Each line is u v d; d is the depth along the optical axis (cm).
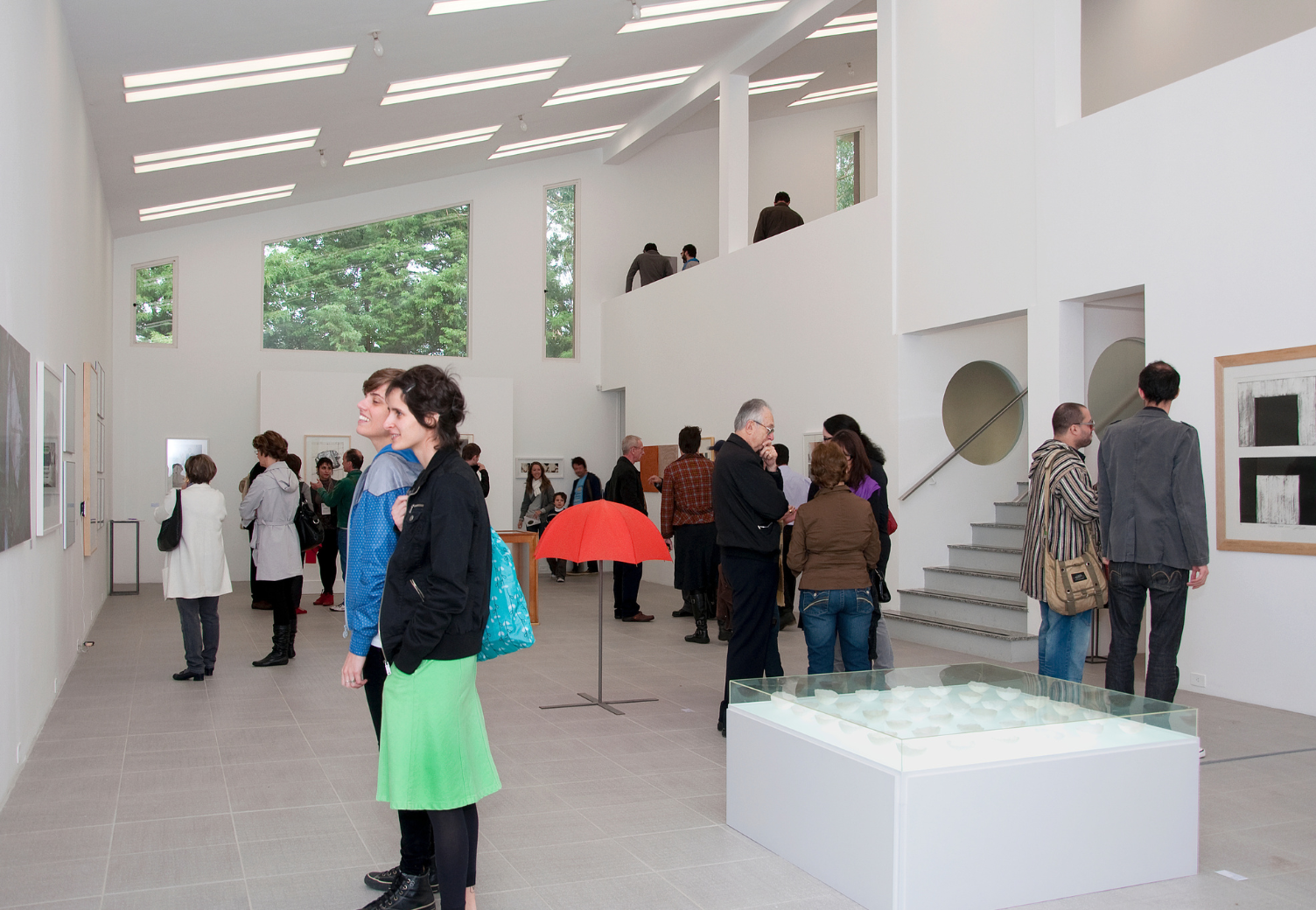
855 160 1445
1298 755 442
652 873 312
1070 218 662
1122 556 430
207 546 629
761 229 1095
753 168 1433
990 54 738
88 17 592
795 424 983
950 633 750
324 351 1330
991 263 734
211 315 1273
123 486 1225
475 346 1402
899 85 841
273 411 1192
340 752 462
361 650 266
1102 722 303
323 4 659
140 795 394
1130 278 618
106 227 1046
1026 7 703
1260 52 535
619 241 1466
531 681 637
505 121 1136
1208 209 566
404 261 1372
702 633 800
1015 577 736
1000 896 281
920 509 836
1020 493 867
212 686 613
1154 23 891
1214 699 549
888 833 273
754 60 1051
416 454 263
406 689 247
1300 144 514
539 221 1437
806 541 454
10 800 388
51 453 518
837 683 337
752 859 325
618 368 1399
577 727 513
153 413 1243
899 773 271
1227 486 551
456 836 249
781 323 1009
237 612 966
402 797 245
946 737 277
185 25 640
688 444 799
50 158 527
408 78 888
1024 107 705
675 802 387
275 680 633
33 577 472
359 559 267
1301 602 512
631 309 1358
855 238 893
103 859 324
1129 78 921
